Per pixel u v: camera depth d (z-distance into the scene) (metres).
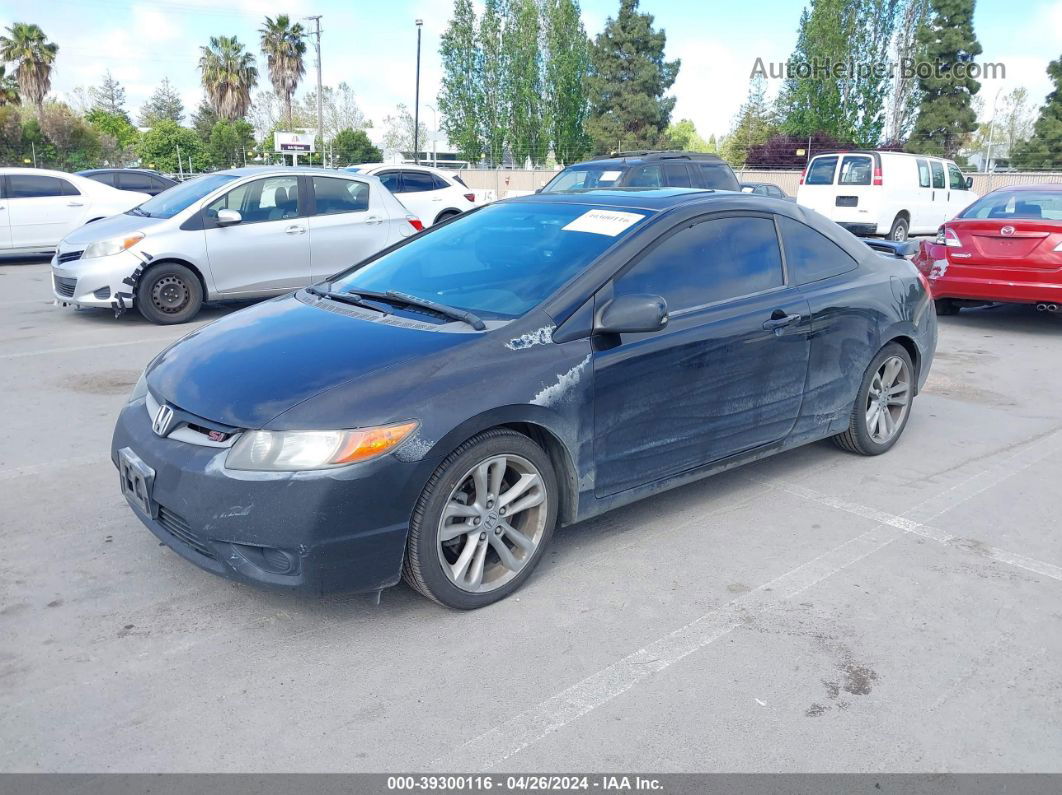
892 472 4.93
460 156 58.31
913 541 4.04
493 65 55.25
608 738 2.64
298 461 2.92
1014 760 2.57
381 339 3.40
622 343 3.63
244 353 3.44
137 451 3.26
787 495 4.57
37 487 4.55
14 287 11.77
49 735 2.63
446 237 4.43
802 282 4.49
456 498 3.25
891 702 2.83
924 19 43.53
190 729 2.67
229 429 3.03
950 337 8.97
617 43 54.78
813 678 2.95
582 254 3.82
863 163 17.16
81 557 3.76
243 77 61.19
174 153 51.50
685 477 4.04
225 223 8.91
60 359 7.40
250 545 2.94
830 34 43.62
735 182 13.58
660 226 3.94
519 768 2.51
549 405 3.37
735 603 3.45
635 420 3.72
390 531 3.04
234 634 3.20
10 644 3.11
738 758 2.56
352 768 2.51
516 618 3.32
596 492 3.67
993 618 3.36
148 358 7.45
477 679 2.93
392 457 2.98
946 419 6.01
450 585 3.25
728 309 4.05
